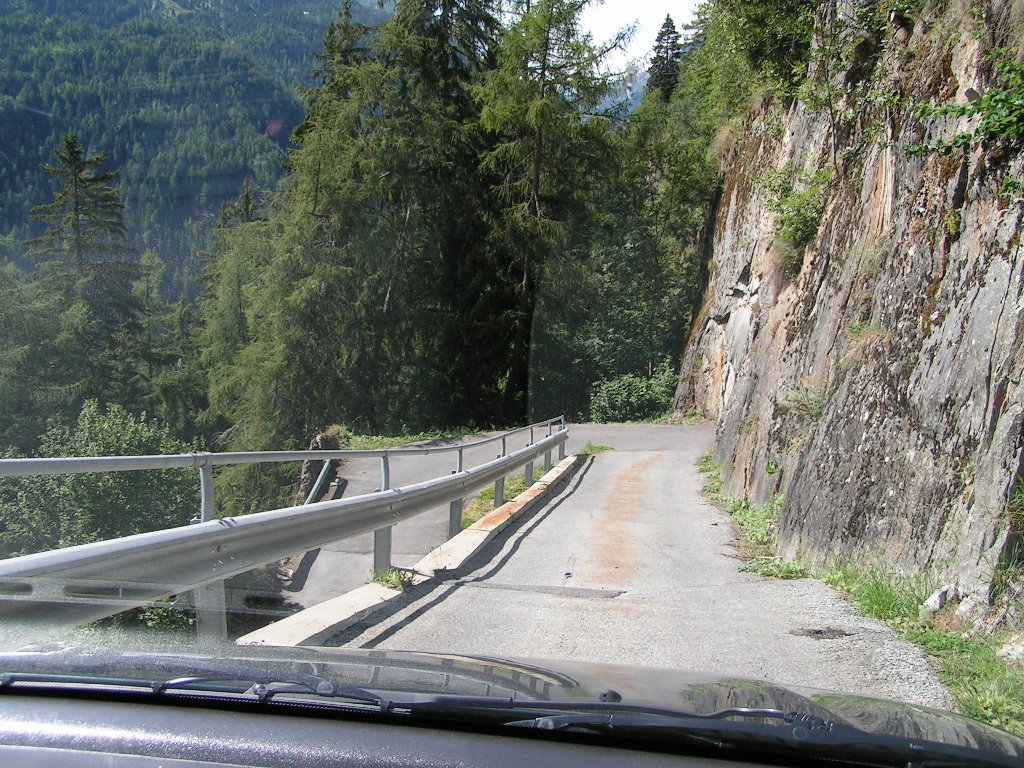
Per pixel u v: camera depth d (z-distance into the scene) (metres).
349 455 7.08
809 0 17.73
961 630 5.77
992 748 2.53
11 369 38.84
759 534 11.35
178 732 2.38
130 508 13.88
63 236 51.28
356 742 2.38
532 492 15.14
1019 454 5.86
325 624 6.09
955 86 8.95
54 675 2.72
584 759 2.34
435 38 40.53
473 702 2.57
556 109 37.12
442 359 41.62
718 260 32.62
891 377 8.38
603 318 41.81
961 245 7.73
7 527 13.16
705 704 2.79
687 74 48.12
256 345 37.59
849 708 2.99
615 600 7.44
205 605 5.48
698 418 32.97
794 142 19.66
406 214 39.97
